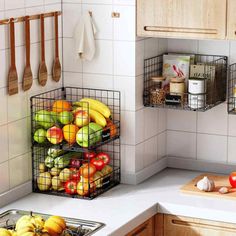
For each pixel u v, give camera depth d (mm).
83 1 4246
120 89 4254
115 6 4184
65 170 4145
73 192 4125
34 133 4145
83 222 3811
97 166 4164
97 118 4156
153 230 4078
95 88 4309
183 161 4535
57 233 3633
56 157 4168
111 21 4207
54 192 4176
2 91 3953
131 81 4223
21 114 4090
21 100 4082
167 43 4477
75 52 4301
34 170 4211
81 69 4320
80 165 4211
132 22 4164
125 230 3805
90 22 4227
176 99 4246
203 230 3988
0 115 3957
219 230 3953
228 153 4453
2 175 4008
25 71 4062
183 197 4109
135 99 4230
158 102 4273
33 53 4129
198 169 4508
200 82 4172
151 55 4332
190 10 4055
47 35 4223
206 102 4270
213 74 4273
